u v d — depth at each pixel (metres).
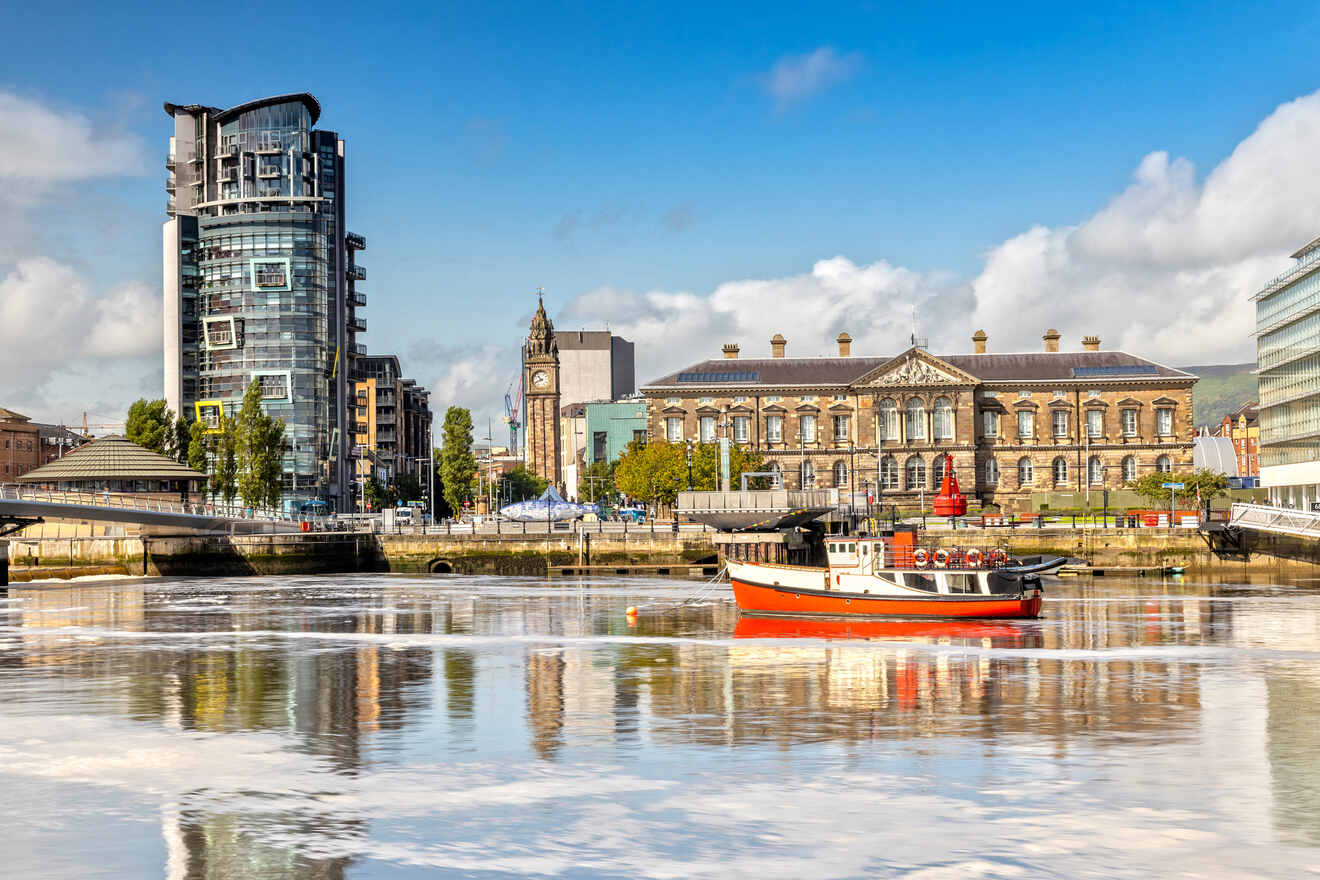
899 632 59.38
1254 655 49.84
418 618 67.81
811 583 65.38
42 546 114.81
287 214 192.62
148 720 36.62
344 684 43.53
